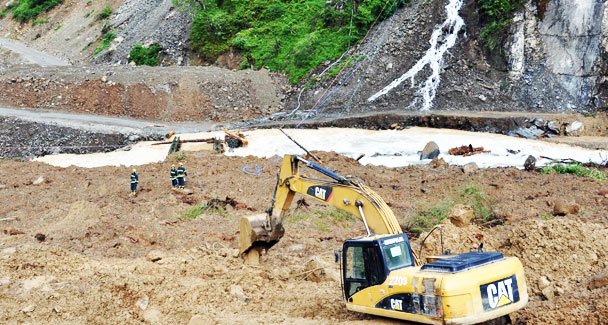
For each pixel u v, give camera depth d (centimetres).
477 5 5200
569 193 2548
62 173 3203
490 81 4944
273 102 5578
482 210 2188
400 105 4944
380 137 4238
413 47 5341
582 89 4750
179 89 5481
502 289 1070
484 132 4341
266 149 3959
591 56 4750
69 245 1900
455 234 1734
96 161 3903
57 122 4772
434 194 2539
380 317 1185
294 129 4619
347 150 3878
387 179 2884
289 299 1427
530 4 4984
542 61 4919
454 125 4456
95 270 1562
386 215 1299
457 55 5134
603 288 1320
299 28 6150
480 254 1148
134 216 2252
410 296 1092
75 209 2192
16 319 1317
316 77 5609
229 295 1441
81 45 8062
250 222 1577
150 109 5372
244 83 5672
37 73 5753
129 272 1559
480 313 1037
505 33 4988
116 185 2864
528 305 1309
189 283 1495
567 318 1199
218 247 1853
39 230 2100
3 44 8631
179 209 2369
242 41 6262
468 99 4853
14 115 4956
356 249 1181
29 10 9338
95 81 5569
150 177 3038
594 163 3341
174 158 3488
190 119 5325
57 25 8894
